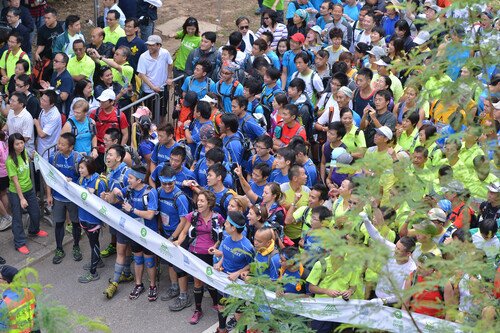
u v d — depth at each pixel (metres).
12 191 11.34
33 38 16.92
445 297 5.41
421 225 6.03
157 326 10.17
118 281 10.76
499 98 9.40
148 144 11.73
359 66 14.18
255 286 6.20
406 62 5.56
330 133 11.16
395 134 10.69
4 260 11.41
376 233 6.40
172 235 10.28
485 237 8.04
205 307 10.49
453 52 5.16
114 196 10.55
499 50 5.12
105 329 5.28
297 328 5.99
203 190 9.73
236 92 12.88
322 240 4.51
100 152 12.23
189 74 14.44
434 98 5.40
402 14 15.18
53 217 11.32
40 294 5.25
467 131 5.41
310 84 13.04
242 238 9.30
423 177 5.60
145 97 13.45
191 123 12.09
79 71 13.55
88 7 20.55
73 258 11.49
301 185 10.05
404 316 7.09
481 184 5.88
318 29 14.91
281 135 11.80
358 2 16.84
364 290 8.14
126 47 13.85
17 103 11.94
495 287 5.22
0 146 11.32
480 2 4.95
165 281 10.99
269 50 14.41
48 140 12.32
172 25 20.08
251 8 21.38
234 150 11.28
